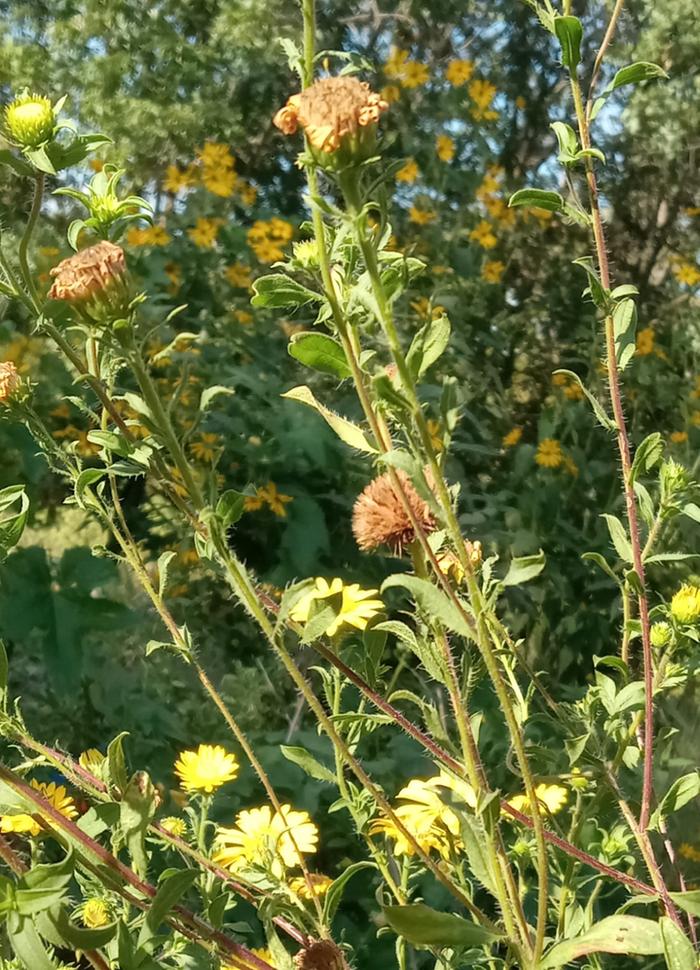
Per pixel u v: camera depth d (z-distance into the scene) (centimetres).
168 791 74
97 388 31
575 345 183
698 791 33
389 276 27
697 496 40
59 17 213
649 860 33
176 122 201
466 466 135
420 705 31
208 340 118
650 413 161
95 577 71
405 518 30
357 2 217
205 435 101
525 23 230
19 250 33
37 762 32
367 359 27
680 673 39
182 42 210
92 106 202
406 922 26
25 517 31
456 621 24
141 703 78
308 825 39
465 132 195
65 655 69
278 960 31
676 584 112
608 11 221
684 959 25
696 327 188
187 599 103
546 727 73
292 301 28
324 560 106
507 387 174
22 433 79
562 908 35
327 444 103
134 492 110
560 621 112
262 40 207
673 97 224
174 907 30
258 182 217
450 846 35
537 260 196
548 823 37
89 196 38
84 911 36
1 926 31
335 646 35
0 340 97
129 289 28
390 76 182
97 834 32
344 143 23
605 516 37
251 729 82
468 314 160
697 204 238
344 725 35
